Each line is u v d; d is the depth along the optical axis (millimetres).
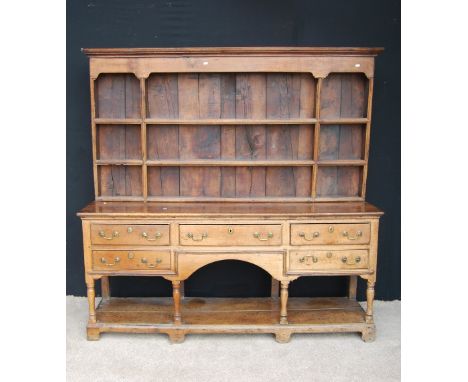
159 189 3531
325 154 3518
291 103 3447
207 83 3424
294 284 3844
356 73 3451
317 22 3590
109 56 3205
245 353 3068
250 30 3590
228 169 3518
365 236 3127
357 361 2975
